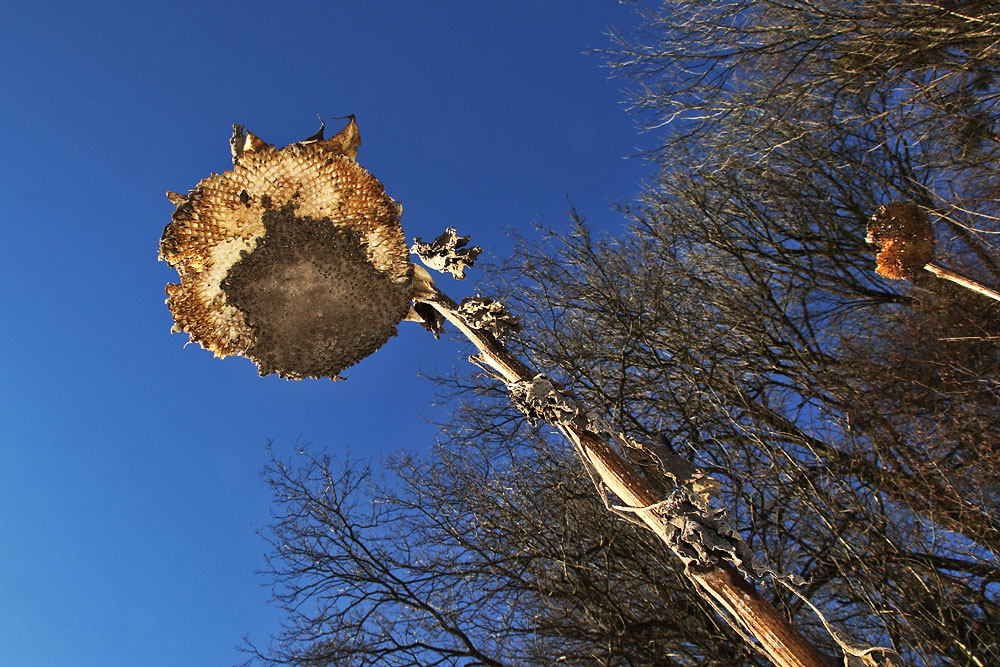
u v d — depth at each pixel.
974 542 7.08
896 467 7.65
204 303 3.36
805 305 10.72
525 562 8.91
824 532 7.66
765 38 9.16
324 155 3.30
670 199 11.47
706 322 10.30
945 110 8.76
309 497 10.33
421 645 8.90
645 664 7.78
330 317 3.50
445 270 3.56
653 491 2.98
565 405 3.12
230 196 3.24
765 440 8.20
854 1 8.66
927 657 6.45
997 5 7.46
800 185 10.93
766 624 2.59
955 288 8.80
